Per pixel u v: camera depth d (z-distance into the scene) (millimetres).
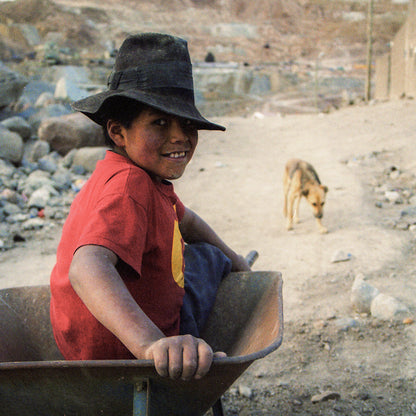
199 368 1249
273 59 152000
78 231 1654
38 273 4879
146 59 1624
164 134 1659
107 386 1394
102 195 1577
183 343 1266
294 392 2812
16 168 8945
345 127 14797
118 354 1692
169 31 147500
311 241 5559
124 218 1521
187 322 1979
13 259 5324
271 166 10289
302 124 17000
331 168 9430
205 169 10055
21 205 7180
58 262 1744
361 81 100625
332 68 114500
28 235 6102
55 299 1739
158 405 1470
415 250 4961
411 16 23250
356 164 9508
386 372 2947
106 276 1381
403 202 6832
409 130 12328
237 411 2658
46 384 1400
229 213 7020
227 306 2150
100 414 1514
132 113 1646
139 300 1752
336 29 185875
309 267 4762
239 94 82000
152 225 1694
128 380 1372
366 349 3213
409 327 3428
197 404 1538
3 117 11875
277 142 13766
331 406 2650
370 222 6039
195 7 180250
